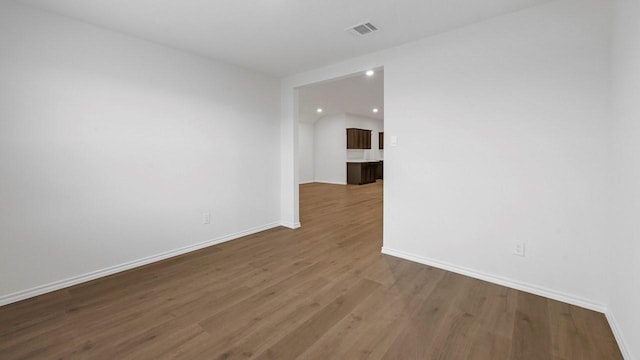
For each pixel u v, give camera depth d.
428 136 2.75
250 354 1.58
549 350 1.60
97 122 2.51
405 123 2.90
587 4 1.96
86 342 1.67
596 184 1.97
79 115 2.40
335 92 6.22
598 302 1.99
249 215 3.90
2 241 2.09
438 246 2.76
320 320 1.90
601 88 1.93
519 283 2.32
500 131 2.35
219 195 3.51
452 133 2.60
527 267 2.28
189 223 3.23
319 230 4.13
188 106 3.15
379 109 8.63
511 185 2.32
